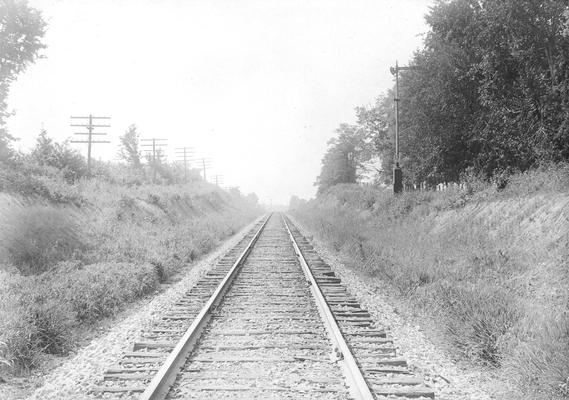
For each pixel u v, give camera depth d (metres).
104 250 15.35
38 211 15.30
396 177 26.59
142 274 12.46
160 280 13.61
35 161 26.06
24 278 10.30
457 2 19.09
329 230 25.44
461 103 20.66
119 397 4.99
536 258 9.70
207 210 49.50
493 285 9.13
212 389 5.10
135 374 5.59
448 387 5.38
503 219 13.36
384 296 10.84
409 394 5.00
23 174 18.41
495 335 6.53
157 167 55.69
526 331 6.36
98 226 18.16
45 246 13.47
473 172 19.34
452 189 20.38
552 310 6.84
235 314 8.71
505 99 16.86
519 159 16.95
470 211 16.12
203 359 6.12
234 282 12.23
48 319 7.25
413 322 8.51
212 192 64.25
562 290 7.77
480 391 5.33
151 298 11.21
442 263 11.91
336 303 9.83
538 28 14.82
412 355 6.50
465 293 8.38
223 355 6.34
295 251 19.27
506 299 7.92
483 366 6.28
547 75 15.45
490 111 18.42
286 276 13.17
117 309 9.65
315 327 7.80
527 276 9.28
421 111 22.47
